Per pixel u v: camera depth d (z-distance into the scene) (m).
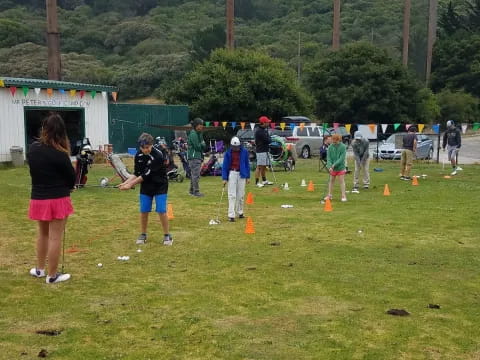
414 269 6.56
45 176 5.77
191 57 45.62
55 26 24.91
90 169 18.66
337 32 43.16
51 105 20.86
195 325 4.84
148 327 4.80
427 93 45.16
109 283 6.04
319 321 4.93
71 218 9.93
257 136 14.62
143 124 25.95
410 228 8.98
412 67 57.16
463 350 4.36
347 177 17.17
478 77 54.97
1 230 8.84
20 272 6.45
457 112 51.56
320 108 43.03
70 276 6.26
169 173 15.67
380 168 20.03
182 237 8.34
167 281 6.11
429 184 15.29
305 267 6.64
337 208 11.03
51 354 4.27
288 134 25.75
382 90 41.91
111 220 9.74
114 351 4.32
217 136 30.42
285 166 18.92
